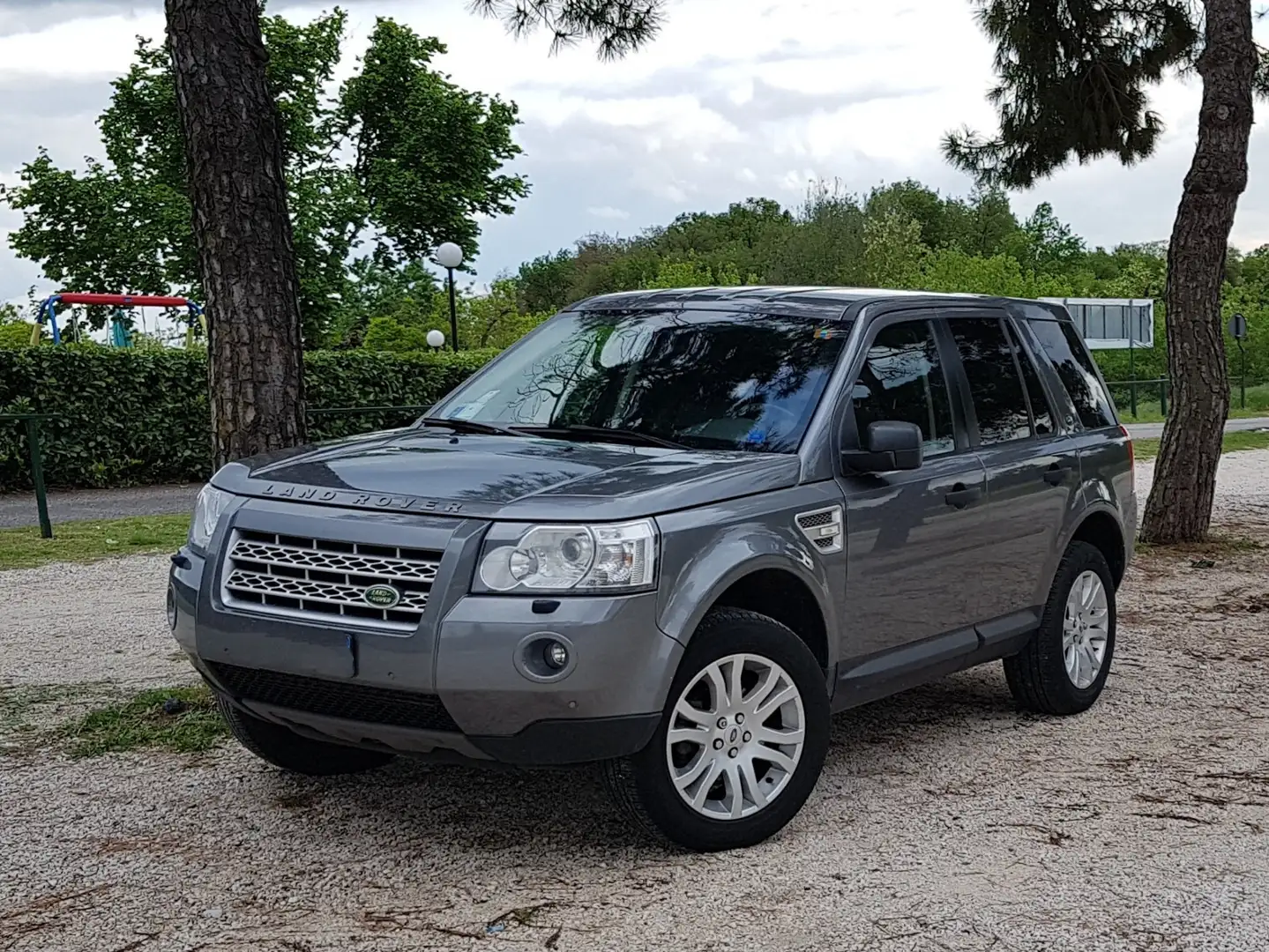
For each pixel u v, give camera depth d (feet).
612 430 17.15
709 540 14.66
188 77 20.10
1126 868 14.80
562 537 13.75
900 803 17.13
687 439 16.92
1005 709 22.18
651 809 14.61
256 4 20.42
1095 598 22.27
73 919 13.29
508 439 16.99
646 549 14.02
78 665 24.73
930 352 19.29
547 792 17.31
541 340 19.93
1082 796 17.48
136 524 47.03
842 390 17.20
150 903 13.71
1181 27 50.14
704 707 15.16
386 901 13.74
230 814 16.49
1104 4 51.01
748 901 13.73
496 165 158.71
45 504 42.96
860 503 16.76
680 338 18.53
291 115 137.49
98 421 63.41
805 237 208.64
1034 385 21.39
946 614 18.62
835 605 16.44
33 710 21.53
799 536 15.80
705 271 242.17
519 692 13.52
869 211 211.82
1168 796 17.52
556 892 13.96
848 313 18.30
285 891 14.01
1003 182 55.42
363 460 15.84
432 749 14.33
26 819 16.34
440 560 13.75
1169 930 13.08
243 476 15.89
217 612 14.87
